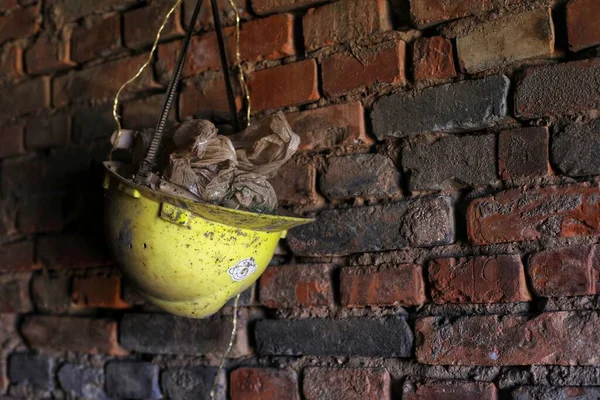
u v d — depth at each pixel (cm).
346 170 124
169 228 108
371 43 123
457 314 112
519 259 107
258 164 116
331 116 125
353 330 120
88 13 156
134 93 150
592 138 103
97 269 150
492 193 111
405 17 121
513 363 106
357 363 120
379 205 121
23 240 162
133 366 143
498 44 111
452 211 115
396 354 116
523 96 108
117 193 114
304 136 127
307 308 126
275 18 133
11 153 166
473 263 111
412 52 119
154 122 145
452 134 116
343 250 123
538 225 106
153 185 107
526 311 107
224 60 124
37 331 157
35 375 156
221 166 111
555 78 106
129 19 150
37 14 164
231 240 110
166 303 118
